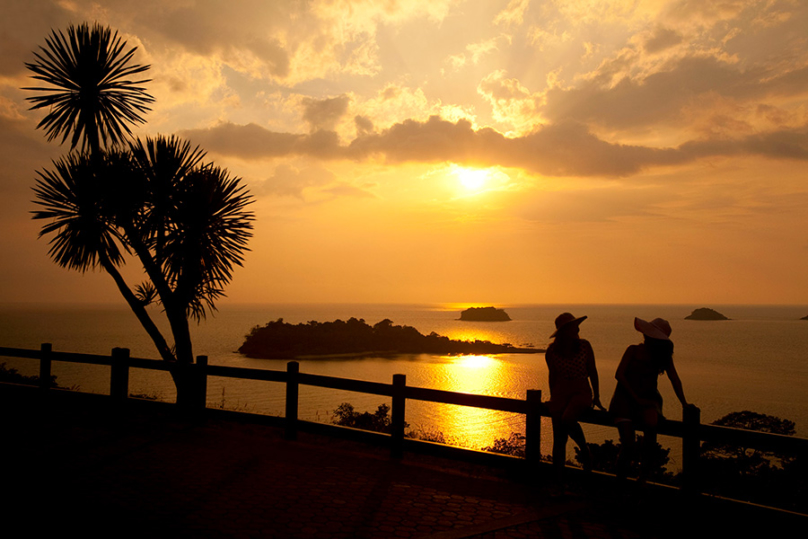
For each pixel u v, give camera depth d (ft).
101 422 23.72
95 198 34.12
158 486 15.40
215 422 25.81
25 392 28.76
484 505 14.70
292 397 21.66
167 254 34.12
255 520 13.06
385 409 33.81
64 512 13.24
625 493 15.14
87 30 35.94
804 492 21.44
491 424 110.73
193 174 35.47
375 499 14.85
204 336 520.83
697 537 12.91
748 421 59.16
